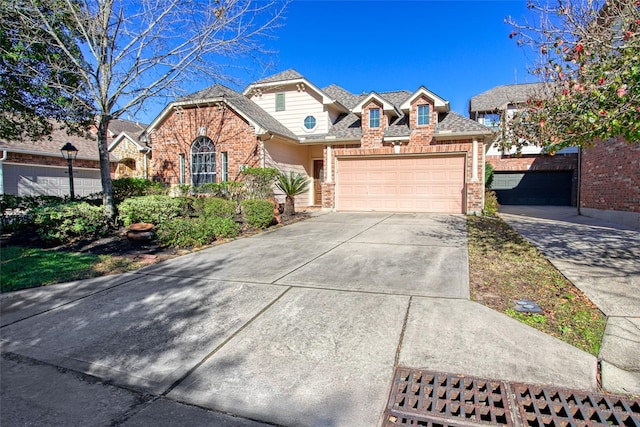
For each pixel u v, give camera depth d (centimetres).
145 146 1620
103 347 341
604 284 471
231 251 716
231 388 274
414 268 562
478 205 1258
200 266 605
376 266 578
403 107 1489
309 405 251
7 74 835
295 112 1644
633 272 521
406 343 328
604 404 244
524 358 298
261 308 417
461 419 234
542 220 1191
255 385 276
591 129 442
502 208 1798
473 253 662
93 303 448
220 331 365
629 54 407
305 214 1323
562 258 615
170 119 1456
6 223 891
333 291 463
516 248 704
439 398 254
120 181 1279
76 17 796
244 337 352
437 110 1480
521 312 386
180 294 471
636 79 385
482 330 346
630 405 243
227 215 984
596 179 1254
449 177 1308
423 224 1045
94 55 834
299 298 442
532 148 2061
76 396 270
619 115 406
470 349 314
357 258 634
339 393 263
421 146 1334
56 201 991
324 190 1438
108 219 886
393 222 1095
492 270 547
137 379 290
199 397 265
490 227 989
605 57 448
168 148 1465
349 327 363
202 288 491
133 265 614
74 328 382
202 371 298
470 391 260
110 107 888
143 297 464
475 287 468
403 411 242
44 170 1553
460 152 1283
